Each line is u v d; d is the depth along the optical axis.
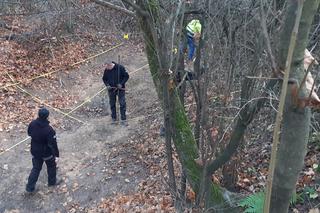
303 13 1.93
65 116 12.44
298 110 2.09
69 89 14.18
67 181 9.28
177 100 4.44
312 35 3.79
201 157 4.32
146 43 4.16
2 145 10.70
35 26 16.12
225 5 3.52
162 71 3.95
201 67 4.39
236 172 5.88
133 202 7.96
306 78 2.04
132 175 9.16
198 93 4.34
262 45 3.21
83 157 10.28
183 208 4.79
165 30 3.80
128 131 11.27
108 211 7.95
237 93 4.07
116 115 11.96
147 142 10.28
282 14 2.80
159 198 7.73
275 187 2.30
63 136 11.33
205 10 3.74
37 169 8.74
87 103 13.30
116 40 16.77
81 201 8.60
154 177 8.75
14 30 15.83
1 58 14.40
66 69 15.04
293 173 2.24
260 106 3.49
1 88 13.12
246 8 3.39
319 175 5.98
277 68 2.08
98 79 14.87
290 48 1.60
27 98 13.16
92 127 11.67
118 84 11.25
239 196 5.21
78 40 16.28
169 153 4.61
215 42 3.72
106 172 9.47
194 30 4.36
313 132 6.50
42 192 8.94
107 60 15.94
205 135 4.37
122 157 9.97
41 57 15.22
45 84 14.06
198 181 4.50
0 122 11.65
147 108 12.47
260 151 6.70
